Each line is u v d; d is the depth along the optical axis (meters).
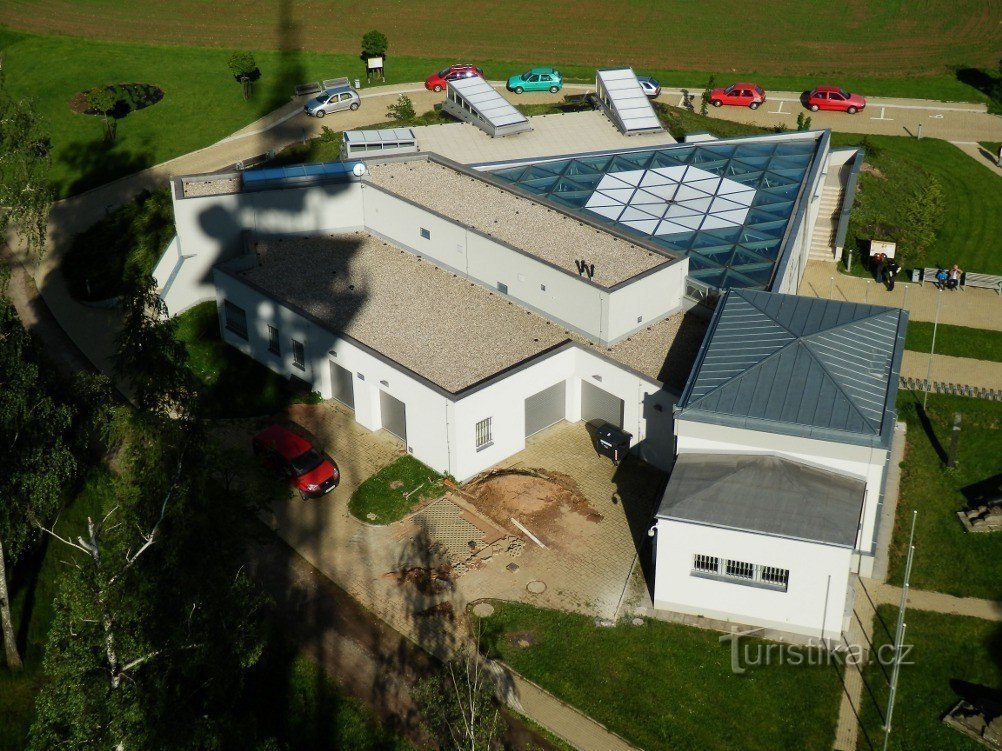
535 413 44.56
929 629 35.56
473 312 47.22
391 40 93.44
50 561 39.72
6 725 33.97
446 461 42.38
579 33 96.62
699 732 32.34
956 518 40.50
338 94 74.50
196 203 51.50
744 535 33.81
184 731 26.16
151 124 74.75
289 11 100.62
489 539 39.75
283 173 53.34
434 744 32.03
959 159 71.38
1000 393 47.84
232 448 40.38
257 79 81.88
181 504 30.22
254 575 38.19
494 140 63.59
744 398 35.97
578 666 34.53
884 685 33.66
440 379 42.50
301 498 41.78
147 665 27.23
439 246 50.25
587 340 44.78
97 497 42.00
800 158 56.59
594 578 37.91
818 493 34.50
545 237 48.19
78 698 25.75
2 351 32.56
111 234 61.44
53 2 101.81
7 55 86.50
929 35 96.50
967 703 32.84
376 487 42.34
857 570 37.66
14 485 32.38
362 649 35.38
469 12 101.75
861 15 102.31
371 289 49.19
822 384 36.16
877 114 78.25
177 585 28.44
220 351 51.38
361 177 53.34
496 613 36.56
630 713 32.94
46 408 33.22
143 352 34.34
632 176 54.75
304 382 48.59
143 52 87.62
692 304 46.06
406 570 38.44
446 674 29.11
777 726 32.47
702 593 35.72
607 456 43.69
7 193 57.16
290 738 32.47
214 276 50.50
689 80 84.69
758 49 93.31
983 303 55.16
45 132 62.78
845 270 58.22
